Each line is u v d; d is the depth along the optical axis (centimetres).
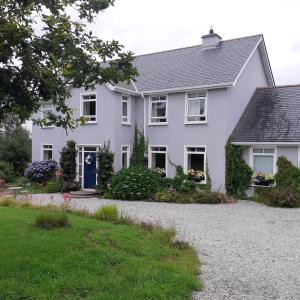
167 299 543
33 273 599
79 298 528
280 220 1351
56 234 828
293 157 1836
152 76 2323
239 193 1942
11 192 2011
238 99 2059
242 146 1955
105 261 683
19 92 475
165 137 2169
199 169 2067
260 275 721
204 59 2272
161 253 793
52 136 2422
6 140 2934
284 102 2058
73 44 581
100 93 2152
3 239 767
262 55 2295
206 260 817
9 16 531
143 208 1573
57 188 2125
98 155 2073
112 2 620
